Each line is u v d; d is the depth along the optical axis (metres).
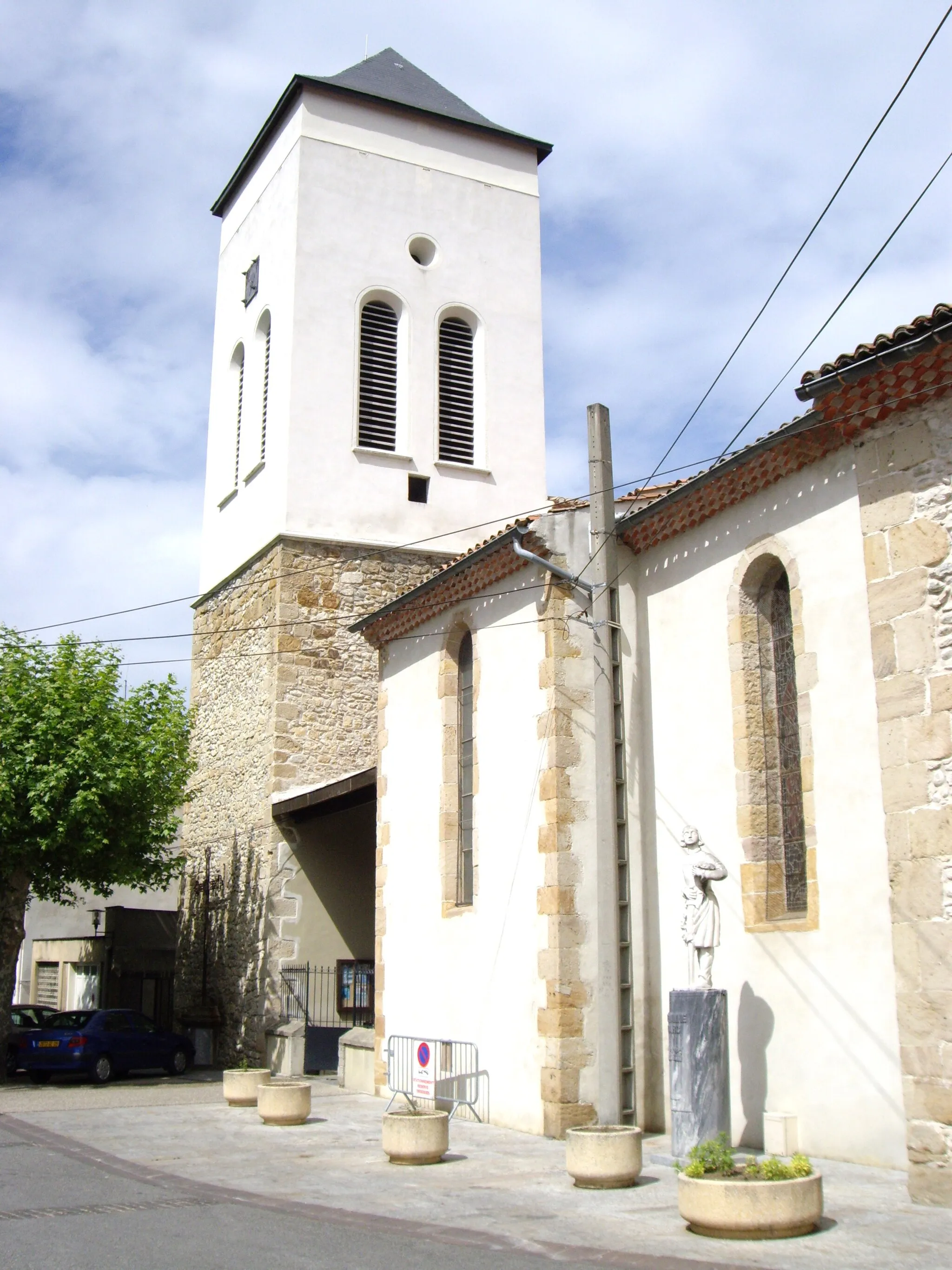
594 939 14.02
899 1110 10.62
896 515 10.70
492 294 28.45
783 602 13.14
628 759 14.49
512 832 14.98
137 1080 23.38
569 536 14.98
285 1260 8.05
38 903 37.12
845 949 11.32
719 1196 8.66
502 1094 14.58
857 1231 8.70
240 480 27.84
